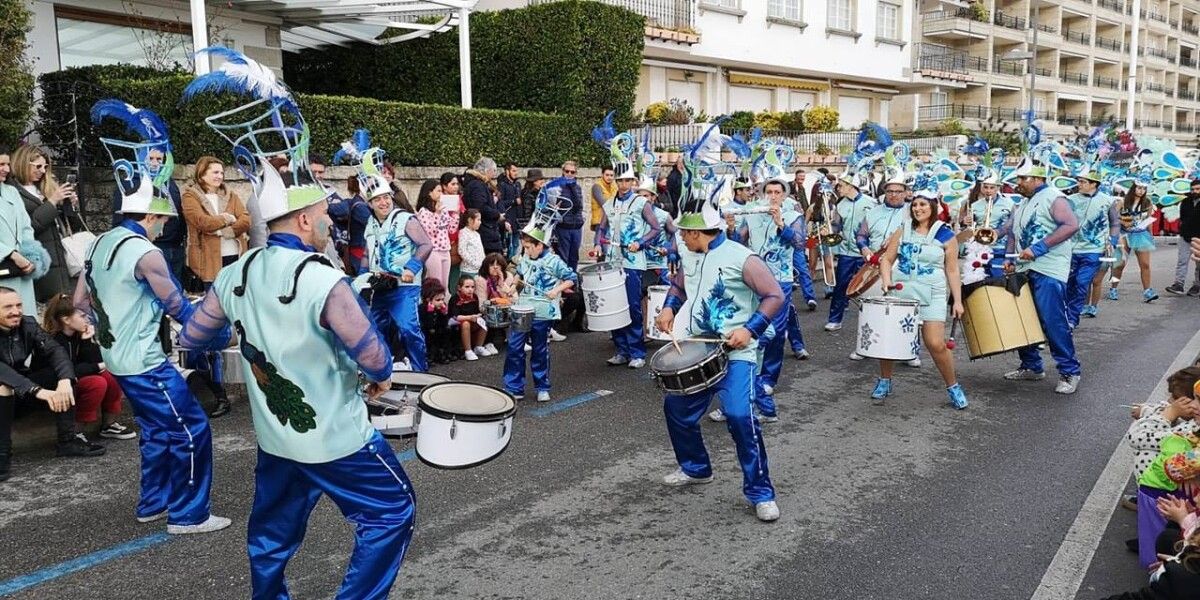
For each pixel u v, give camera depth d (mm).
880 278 7398
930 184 7586
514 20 16750
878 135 10203
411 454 6023
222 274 3305
